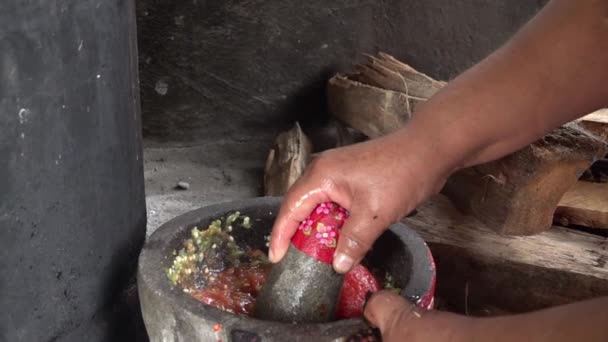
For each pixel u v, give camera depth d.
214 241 1.59
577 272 1.94
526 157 1.91
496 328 1.06
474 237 2.04
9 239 1.29
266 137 2.71
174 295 1.31
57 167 1.36
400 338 1.17
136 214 1.64
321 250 1.32
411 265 1.43
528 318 1.03
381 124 2.30
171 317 1.30
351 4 2.65
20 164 1.28
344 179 1.34
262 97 2.67
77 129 1.39
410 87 2.32
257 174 2.54
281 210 1.35
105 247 1.53
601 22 1.30
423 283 1.37
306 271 1.33
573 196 2.14
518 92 1.36
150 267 1.40
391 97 2.27
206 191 2.42
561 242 2.05
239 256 1.63
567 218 2.12
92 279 1.50
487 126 1.37
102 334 1.55
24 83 1.26
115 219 1.55
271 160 2.40
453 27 2.72
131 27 1.57
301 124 2.74
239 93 2.64
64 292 1.43
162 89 2.57
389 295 1.24
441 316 1.16
